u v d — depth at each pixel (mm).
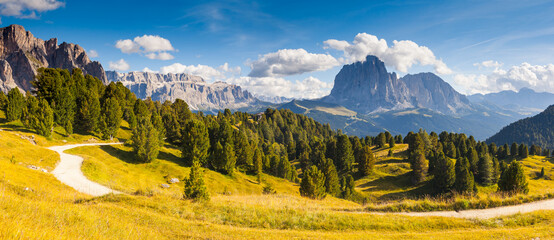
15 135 65062
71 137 81562
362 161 118812
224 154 80625
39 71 86438
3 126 76000
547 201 22438
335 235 16359
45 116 74375
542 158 153750
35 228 7230
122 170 59844
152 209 19766
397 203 23594
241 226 18391
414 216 20062
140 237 11516
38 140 68688
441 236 15820
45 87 84500
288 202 25516
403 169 119562
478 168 101438
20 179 30297
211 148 101062
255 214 20219
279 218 19656
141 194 24250
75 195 26219
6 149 48562
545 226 17375
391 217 19844
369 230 18031
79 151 64750
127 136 101438
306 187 56719
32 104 76625
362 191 102438
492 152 170125
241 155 95375
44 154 53656
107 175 51219
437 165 93875
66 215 11383
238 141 99812
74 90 95562
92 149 68188
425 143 143375
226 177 79125
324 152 162000
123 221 14219
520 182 45281
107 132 89000
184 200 22672
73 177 43812
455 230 17797
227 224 18578
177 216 19016
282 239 15172
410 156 128375
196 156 76625
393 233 17297
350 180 96750
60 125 82188
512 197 22953
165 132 103188
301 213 20703
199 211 20250
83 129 89750
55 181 36938
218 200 24516
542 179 116812
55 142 73938
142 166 67375
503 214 20016
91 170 49656
